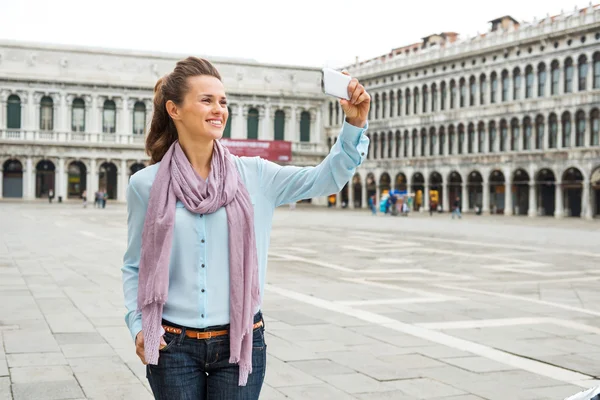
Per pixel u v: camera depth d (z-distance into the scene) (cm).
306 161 10306
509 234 3953
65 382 821
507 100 7419
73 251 2633
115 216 5778
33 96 9244
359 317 1305
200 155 396
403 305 1465
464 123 7919
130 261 403
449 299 1562
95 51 9562
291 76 10319
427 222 5466
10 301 1417
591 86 6525
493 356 997
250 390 394
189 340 380
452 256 2648
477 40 7719
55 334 1091
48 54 9362
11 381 823
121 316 1255
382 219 6034
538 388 834
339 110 10162
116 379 838
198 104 384
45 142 9269
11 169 9344
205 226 384
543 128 7019
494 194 7719
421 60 8450
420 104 8562
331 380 855
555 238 3628
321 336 1119
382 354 999
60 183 9406
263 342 405
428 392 810
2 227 4103
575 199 6869
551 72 6938
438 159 8250
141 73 9750
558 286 1816
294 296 1572
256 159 416
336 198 10012
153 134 413
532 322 1279
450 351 1025
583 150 6531
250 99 10081
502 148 7506
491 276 2036
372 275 2041
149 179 395
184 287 383
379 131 9231
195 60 397
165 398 384
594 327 1234
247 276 385
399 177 8931
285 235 3806
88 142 9475
